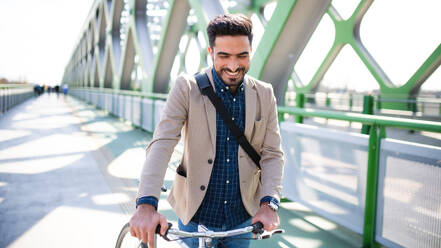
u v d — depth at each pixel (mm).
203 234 1032
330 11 16719
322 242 2816
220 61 1126
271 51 4746
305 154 3271
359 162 2672
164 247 2701
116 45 17766
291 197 3486
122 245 1713
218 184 1275
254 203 1363
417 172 2217
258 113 1308
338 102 17062
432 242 2125
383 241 2486
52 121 11398
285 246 2746
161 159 1165
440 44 11719
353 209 2744
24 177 4637
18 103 19469
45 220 3205
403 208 2322
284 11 4348
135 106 9992
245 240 1392
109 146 7000
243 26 1091
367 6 14742
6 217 3254
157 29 20047
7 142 7191
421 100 12055
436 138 7422
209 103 1234
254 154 1286
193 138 1246
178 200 1344
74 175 4789
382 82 14156
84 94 29328
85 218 3271
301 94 3807
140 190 1093
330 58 17359
